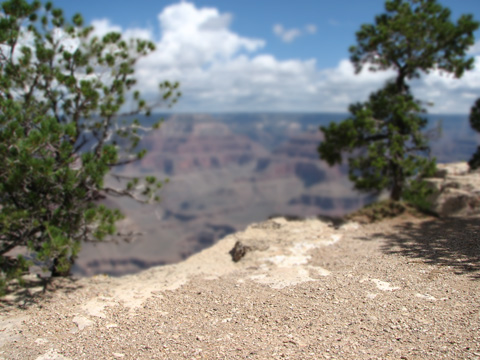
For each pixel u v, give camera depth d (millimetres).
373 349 5176
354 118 14281
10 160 8133
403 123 14438
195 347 5738
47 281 9930
